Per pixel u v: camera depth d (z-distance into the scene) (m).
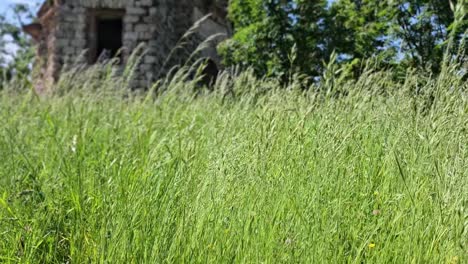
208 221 3.03
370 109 4.35
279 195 3.20
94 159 4.81
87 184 3.94
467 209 2.67
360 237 2.98
